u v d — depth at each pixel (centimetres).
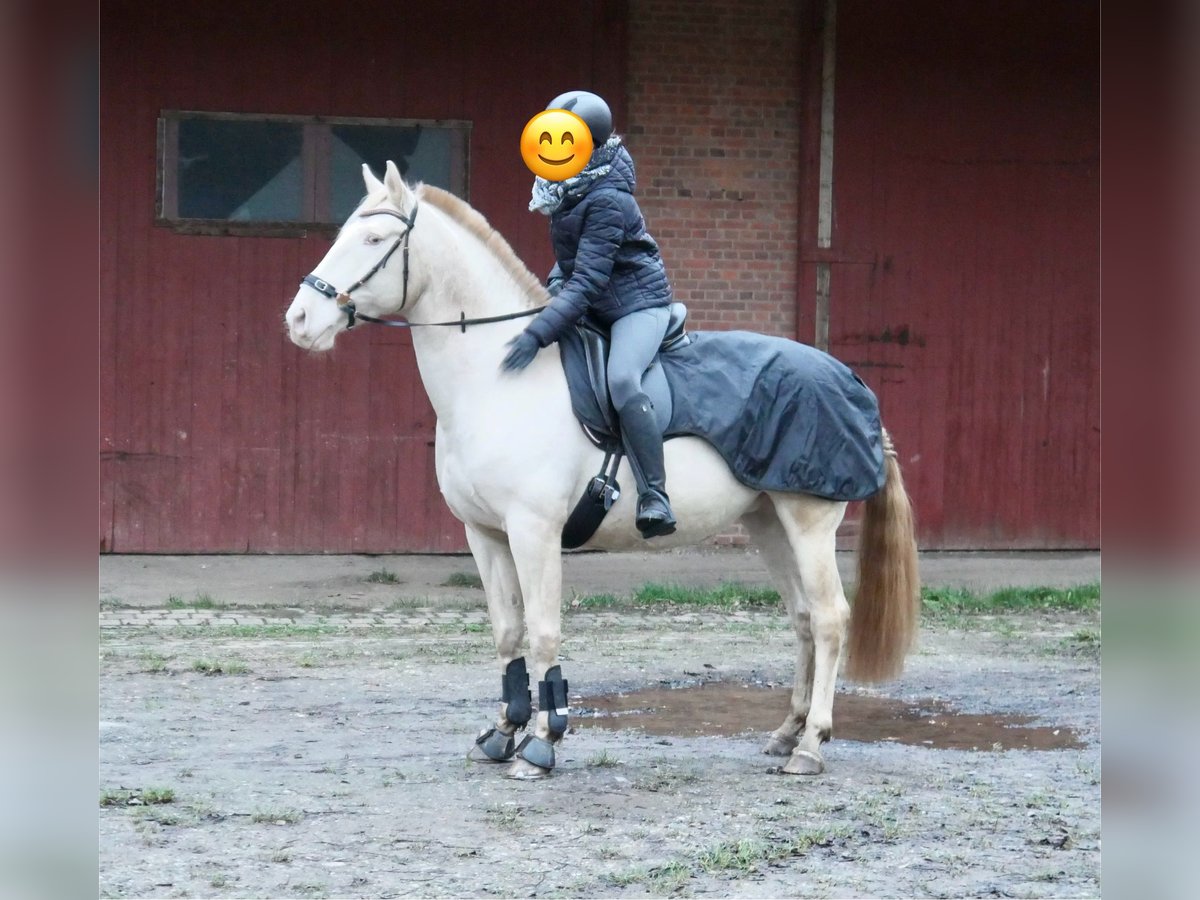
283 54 1169
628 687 789
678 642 919
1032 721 723
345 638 916
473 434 582
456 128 1195
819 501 608
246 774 596
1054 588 1127
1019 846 514
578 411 581
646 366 584
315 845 505
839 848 510
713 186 1248
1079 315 1290
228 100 1164
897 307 1270
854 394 611
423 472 1202
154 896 454
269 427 1182
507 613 611
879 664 618
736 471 592
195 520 1177
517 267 603
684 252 1248
